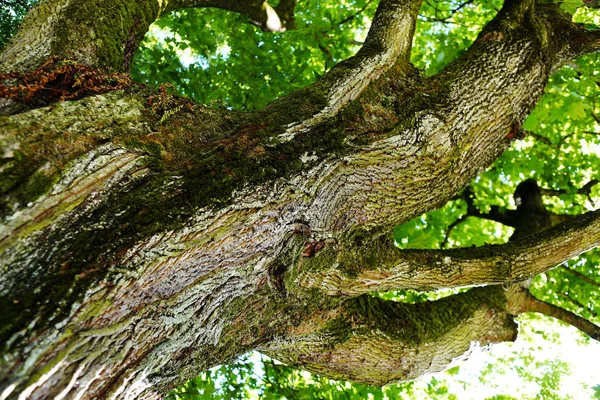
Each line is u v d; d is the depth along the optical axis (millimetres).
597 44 3430
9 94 1853
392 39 2844
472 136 2682
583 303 6289
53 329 1344
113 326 1525
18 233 1426
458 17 6094
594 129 6496
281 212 1990
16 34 2336
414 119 2486
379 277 2621
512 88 2877
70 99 1952
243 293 2088
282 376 5117
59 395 1357
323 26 5180
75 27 2365
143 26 2949
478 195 6523
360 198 2346
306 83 5586
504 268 2945
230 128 2189
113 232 1573
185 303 1799
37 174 1534
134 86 2193
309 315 2584
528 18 3252
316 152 2162
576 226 3115
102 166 1688
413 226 5625
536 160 6199
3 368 1227
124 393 1638
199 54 5605
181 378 2051
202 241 1744
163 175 1794
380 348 2914
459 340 3266
